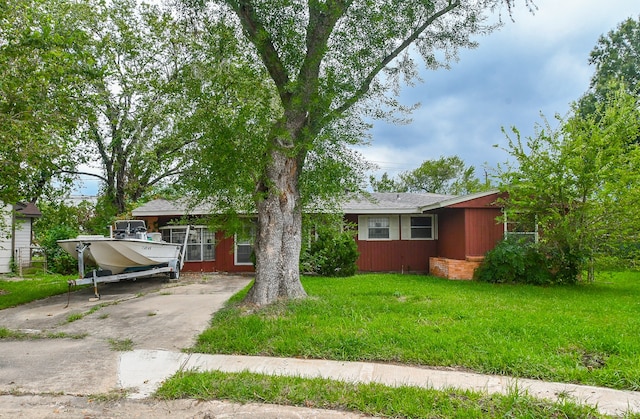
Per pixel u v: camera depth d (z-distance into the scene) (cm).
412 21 930
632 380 462
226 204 953
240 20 859
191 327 757
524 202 1285
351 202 1834
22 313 930
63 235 1869
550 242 1335
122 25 1870
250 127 813
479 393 431
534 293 1123
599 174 1194
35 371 534
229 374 498
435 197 1939
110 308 959
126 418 399
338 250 1545
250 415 401
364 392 437
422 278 1499
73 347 647
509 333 642
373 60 896
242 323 711
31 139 955
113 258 1220
